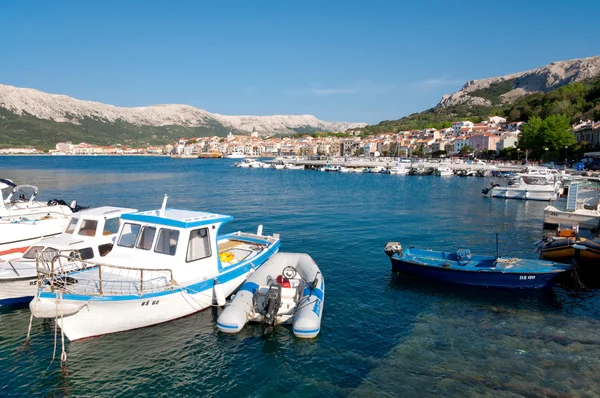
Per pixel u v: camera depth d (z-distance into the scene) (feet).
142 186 214.48
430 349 39.19
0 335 40.24
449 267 55.06
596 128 305.73
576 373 35.19
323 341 40.29
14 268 45.73
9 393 31.89
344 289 54.24
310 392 32.76
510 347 39.68
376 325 43.98
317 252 72.69
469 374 35.04
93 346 38.14
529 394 32.40
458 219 112.57
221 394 32.53
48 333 40.78
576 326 44.29
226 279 47.88
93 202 147.23
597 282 58.13
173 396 32.22
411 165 352.08
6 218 66.08
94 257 48.14
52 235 65.72
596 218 92.27
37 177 272.31
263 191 191.11
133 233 45.88
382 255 71.00
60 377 33.99
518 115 527.81
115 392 32.48
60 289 36.40
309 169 417.90
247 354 37.81
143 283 40.83
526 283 53.21
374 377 34.63
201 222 46.19
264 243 61.93
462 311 47.88
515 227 100.99
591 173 220.64
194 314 44.68
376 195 174.81
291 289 43.42
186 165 500.74
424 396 32.14
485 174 297.74
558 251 61.87
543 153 334.44
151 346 38.52
